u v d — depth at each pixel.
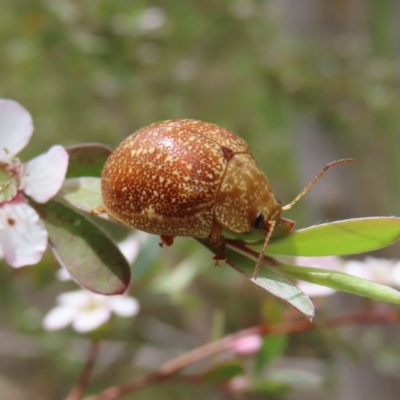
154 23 0.14
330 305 0.11
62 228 0.05
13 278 0.09
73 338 0.13
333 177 0.14
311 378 0.07
